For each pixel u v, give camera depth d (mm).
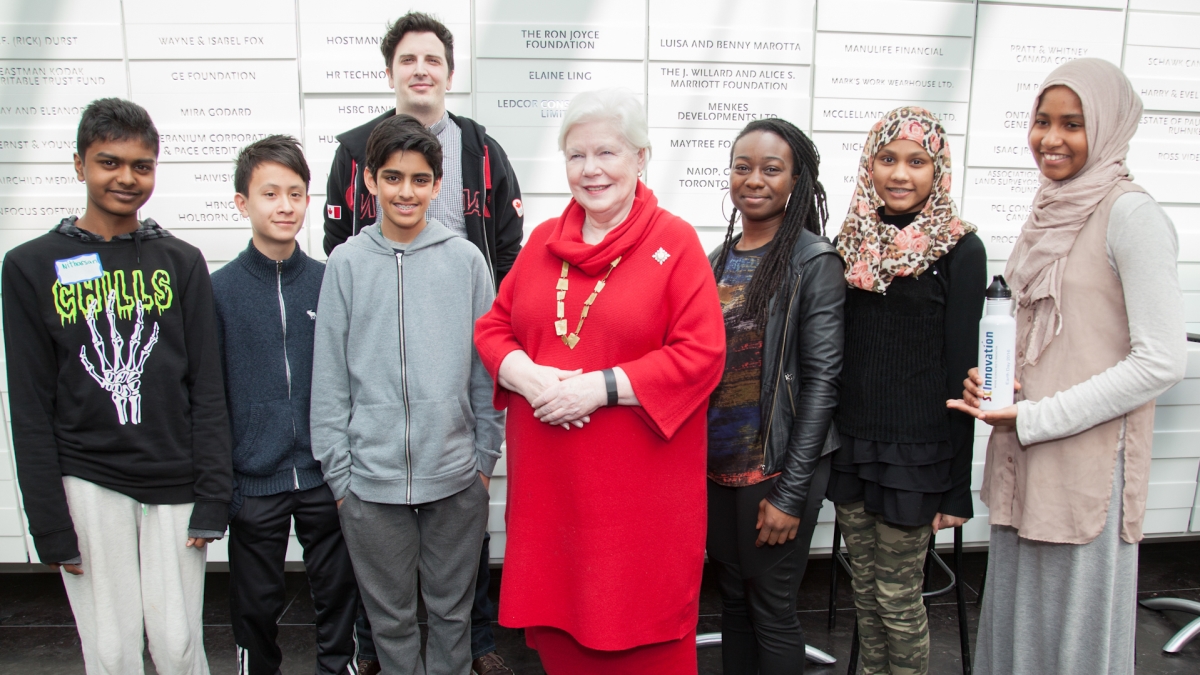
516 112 2361
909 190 1507
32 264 1493
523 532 1361
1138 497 1387
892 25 2424
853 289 1599
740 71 2400
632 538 1279
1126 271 1316
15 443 1490
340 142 2068
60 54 2281
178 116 2328
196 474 1610
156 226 1624
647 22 2348
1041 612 1496
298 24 2297
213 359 1634
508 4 2305
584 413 1229
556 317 1313
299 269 1769
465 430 1688
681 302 1281
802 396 1534
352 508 1618
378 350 1607
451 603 1718
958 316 1478
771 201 1573
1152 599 2512
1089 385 1338
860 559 1706
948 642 2311
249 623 1764
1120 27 2486
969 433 1527
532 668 2203
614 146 1243
